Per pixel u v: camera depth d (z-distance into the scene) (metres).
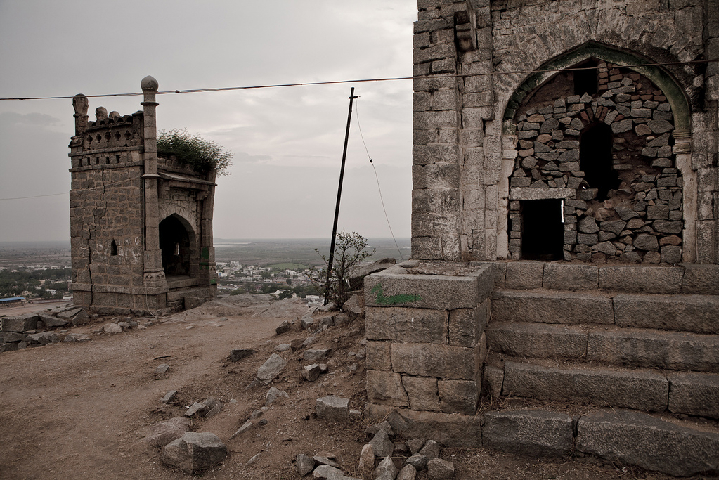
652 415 5.06
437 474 4.75
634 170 7.14
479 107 7.54
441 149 7.37
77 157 16.80
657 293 6.48
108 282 16.27
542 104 7.52
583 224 7.24
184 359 9.84
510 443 5.10
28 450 5.91
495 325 6.41
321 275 12.80
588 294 6.56
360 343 7.92
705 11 6.59
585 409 5.26
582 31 7.14
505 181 7.60
